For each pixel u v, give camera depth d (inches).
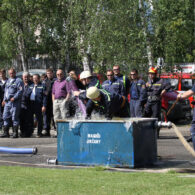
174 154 539.2
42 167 444.8
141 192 302.2
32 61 1716.3
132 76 747.4
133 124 421.7
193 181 343.3
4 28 1517.0
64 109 735.7
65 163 455.8
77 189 313.6
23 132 810.8
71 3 1229.1
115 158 430.3
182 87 1132.5
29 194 297.4
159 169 426.9
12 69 785.6
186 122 1051.9
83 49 1182.9
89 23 1130.7
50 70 805.2
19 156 530.3
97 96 456.1
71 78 667.4
